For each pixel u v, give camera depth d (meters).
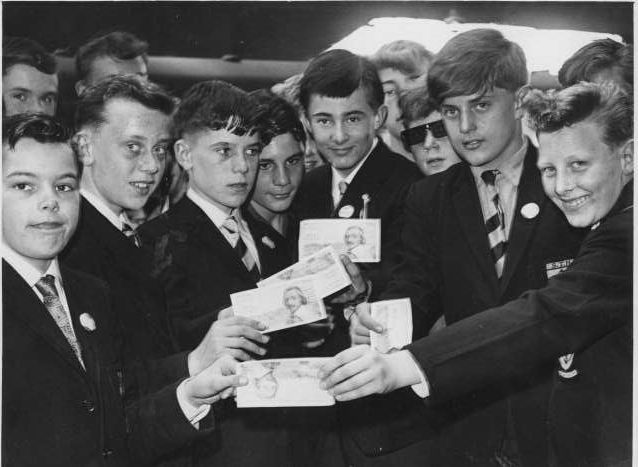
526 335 1.88
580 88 2.05
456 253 2.12
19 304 1.81
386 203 2.14
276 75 2.12
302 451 2.07
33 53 2.08
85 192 2.04
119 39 2.09
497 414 2.08
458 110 2.11
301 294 1.98
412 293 2.11
